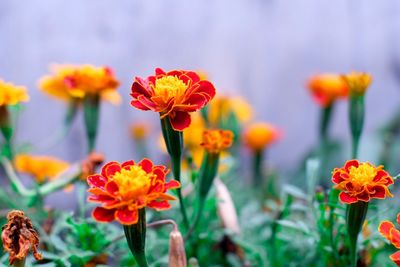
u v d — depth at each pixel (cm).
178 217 72
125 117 134
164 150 91
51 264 60
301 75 144
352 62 144
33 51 130
